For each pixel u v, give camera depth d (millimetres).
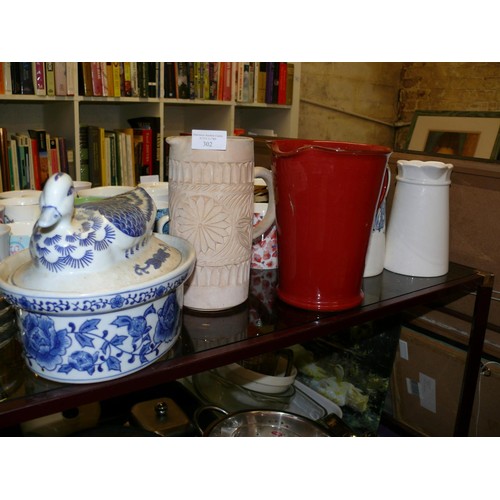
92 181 2271
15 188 2113
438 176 901
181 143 688
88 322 524
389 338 1164
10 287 510
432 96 3568
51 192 500
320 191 693
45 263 522
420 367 1308
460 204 1104
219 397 1106
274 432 907
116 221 545
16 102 2365
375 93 3629
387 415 1407
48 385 551
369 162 687
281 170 717
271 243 926
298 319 747
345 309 773
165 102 2352
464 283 929
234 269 745
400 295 847
